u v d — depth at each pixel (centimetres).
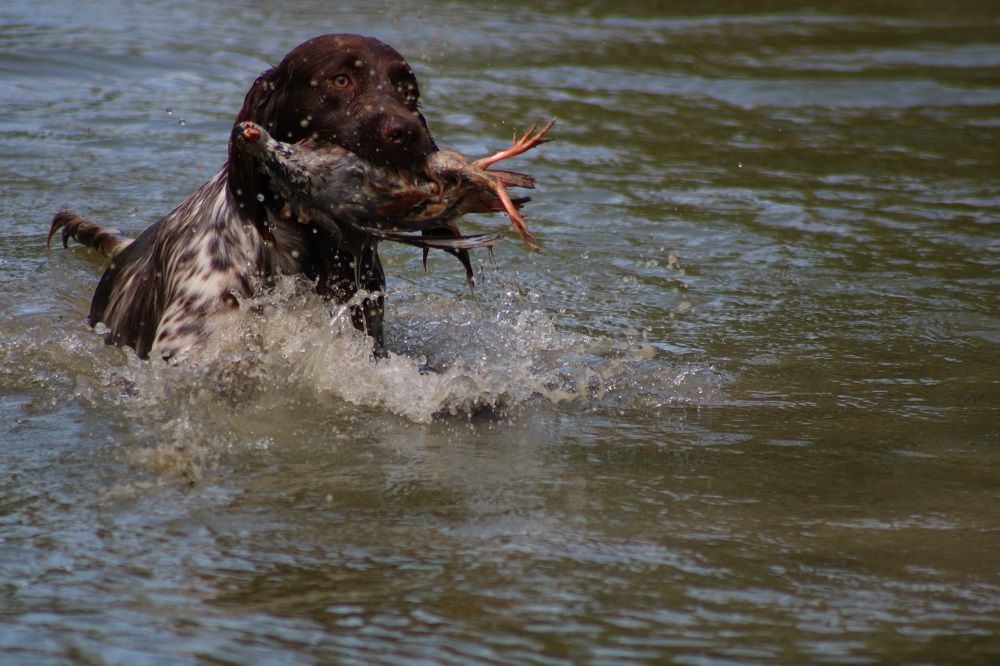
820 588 935
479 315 1772
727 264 2072
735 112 3269
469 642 826
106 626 827
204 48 3522
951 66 3941
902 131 3144
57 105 2883
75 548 957
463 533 1022
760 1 5081
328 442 1254
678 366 1579
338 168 1323
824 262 2097
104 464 1152
